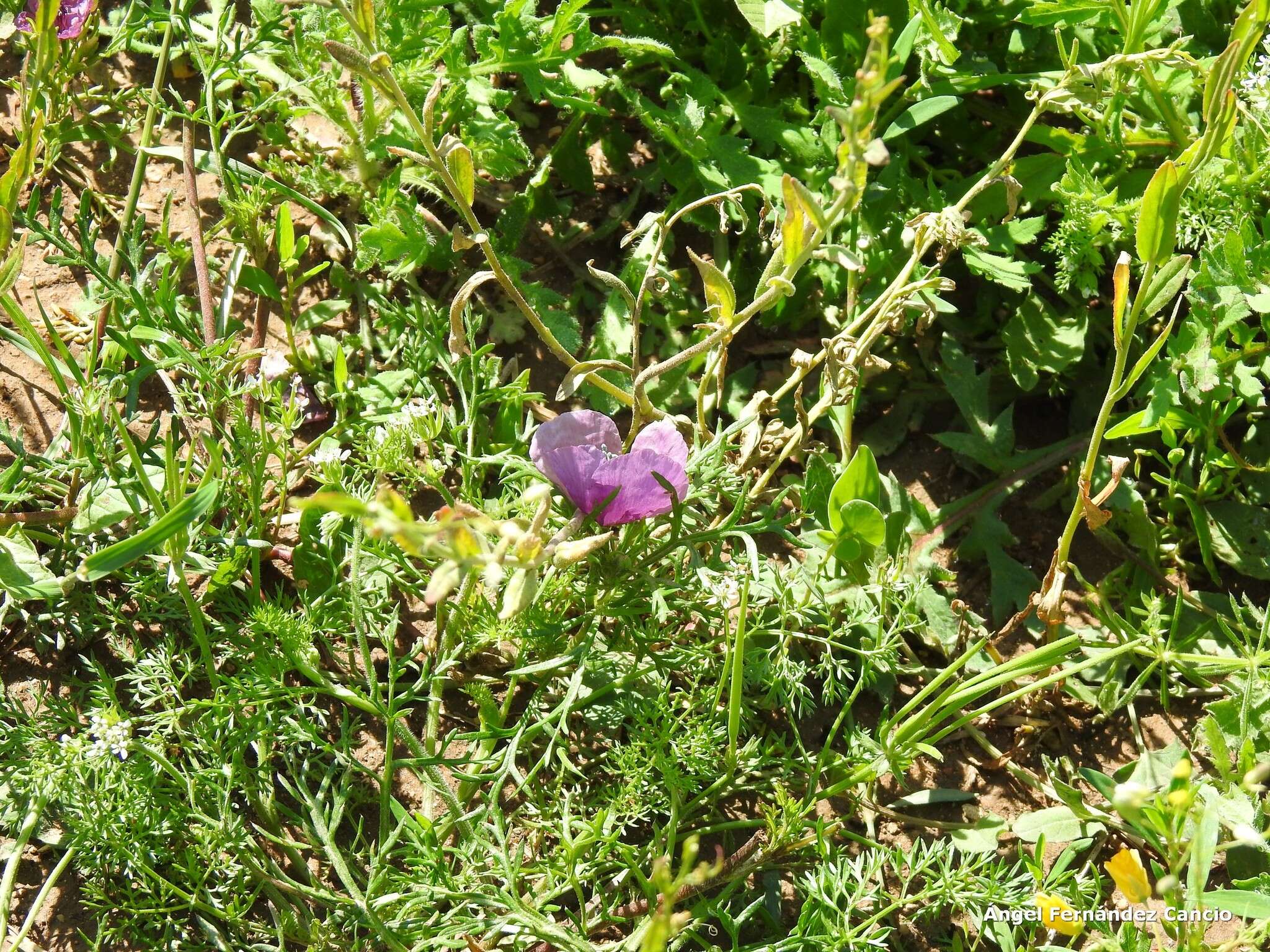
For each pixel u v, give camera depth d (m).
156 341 2.56
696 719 2.26
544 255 3.20
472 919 2.09
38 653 2.53
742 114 3.09
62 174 3.14
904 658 2.71
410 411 2.43
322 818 2.14
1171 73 2.86
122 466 2.56
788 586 2.47
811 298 3.10
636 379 2.19
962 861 2.29
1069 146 2.97
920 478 2.98
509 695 2.36
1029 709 2.66
